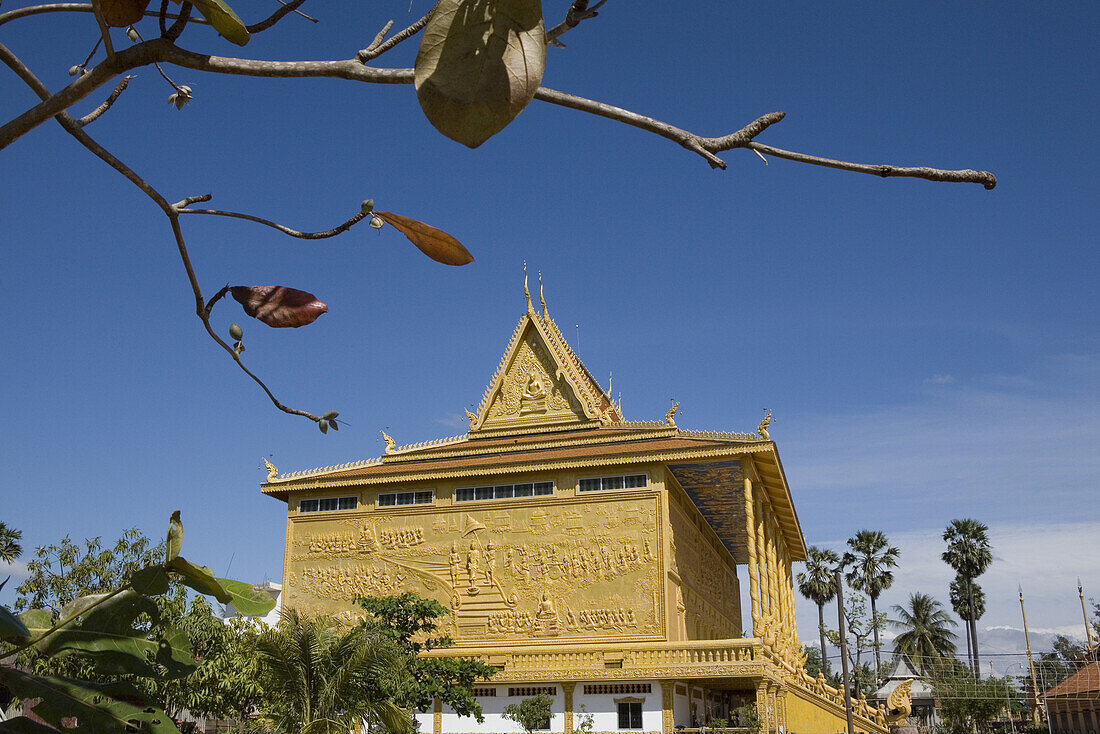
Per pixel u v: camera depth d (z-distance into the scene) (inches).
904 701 1838.1
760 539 1788.9
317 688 941.8
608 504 1734.7
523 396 2037.4
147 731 148.9
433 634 1743.4
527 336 2082.9
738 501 2030.0
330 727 900.0
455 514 1825.8
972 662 3265.3
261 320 147.7
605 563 1697.8
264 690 973.8
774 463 1722.4
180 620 1091.9
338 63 126.4
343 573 1859.0
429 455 1984.5
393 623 1325.0
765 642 1524.4
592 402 1977.1
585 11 120.7
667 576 1660.9
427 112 105.2
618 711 1530.5
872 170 127.6
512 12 105.3
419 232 154.3
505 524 1786.4
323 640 957.8
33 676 146.1
